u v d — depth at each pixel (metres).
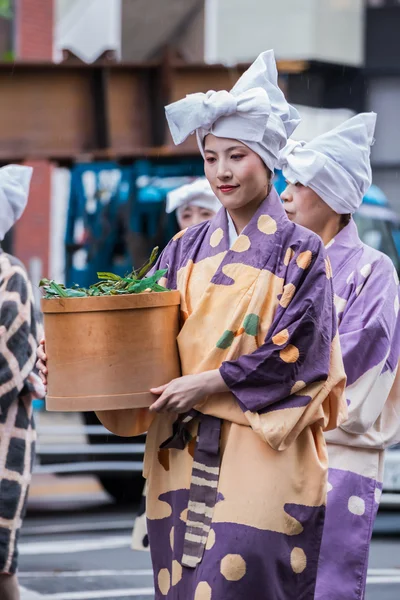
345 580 7.43
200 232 6.46
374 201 19.20
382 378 7.61
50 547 13.23
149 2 31.81
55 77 17.09
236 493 6.02
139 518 8.76
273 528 5.99
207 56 31.88
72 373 6.03
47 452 16.17
